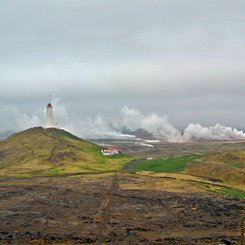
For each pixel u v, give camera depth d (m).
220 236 85.69
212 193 149.12
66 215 108.81
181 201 130.88
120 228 93.56
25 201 131.25
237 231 91.19
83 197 139.75
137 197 138.88
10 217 105.56
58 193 148.62
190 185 166.12
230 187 165.75
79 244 78.88
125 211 115.00
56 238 83.06
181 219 104.38
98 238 83.62
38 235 85.81
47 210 115.88
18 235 85.75
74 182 180.38
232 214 111.12
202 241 81.31
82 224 97.75
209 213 112.50
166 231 91.00
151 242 80.38
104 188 160.62
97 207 121.00
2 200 133.38
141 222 100.50
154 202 129.62
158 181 178.38
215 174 192.88
